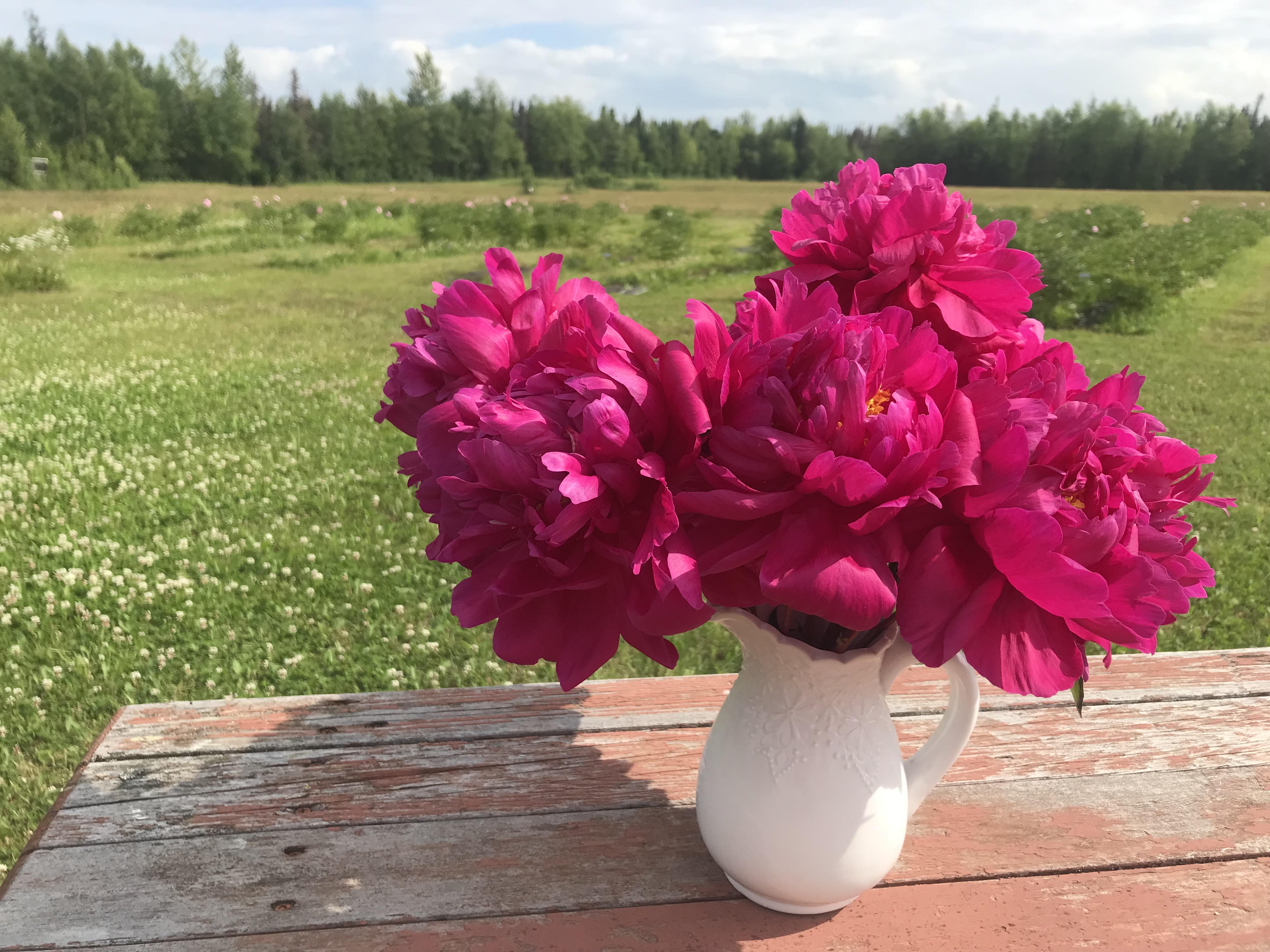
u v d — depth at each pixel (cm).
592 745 149
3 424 564
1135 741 150
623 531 81
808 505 80
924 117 7400
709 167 8094
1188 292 1252
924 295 96
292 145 6244
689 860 123
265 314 1040
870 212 96
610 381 81
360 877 119
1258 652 177
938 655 79
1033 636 83
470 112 7156
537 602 87
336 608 354
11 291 1164
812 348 81
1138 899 117
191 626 339
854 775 103
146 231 1870
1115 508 84
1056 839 128
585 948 108
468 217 1886
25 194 3266
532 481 79
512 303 96
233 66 6444
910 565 81
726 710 112
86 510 441
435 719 155
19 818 246
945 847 126
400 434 570
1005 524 76
